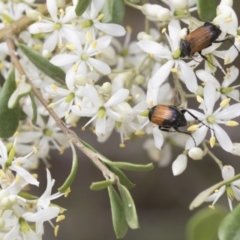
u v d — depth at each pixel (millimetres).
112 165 267
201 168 354
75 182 361
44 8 293
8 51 291
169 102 286
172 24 279
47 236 358
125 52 311
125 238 357
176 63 276
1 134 279
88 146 271
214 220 269
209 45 274
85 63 280
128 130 293
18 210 268
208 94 275
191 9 281
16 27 292
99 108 278
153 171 358
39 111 301
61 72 282
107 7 279
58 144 313
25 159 274
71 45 279
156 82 276
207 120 276
